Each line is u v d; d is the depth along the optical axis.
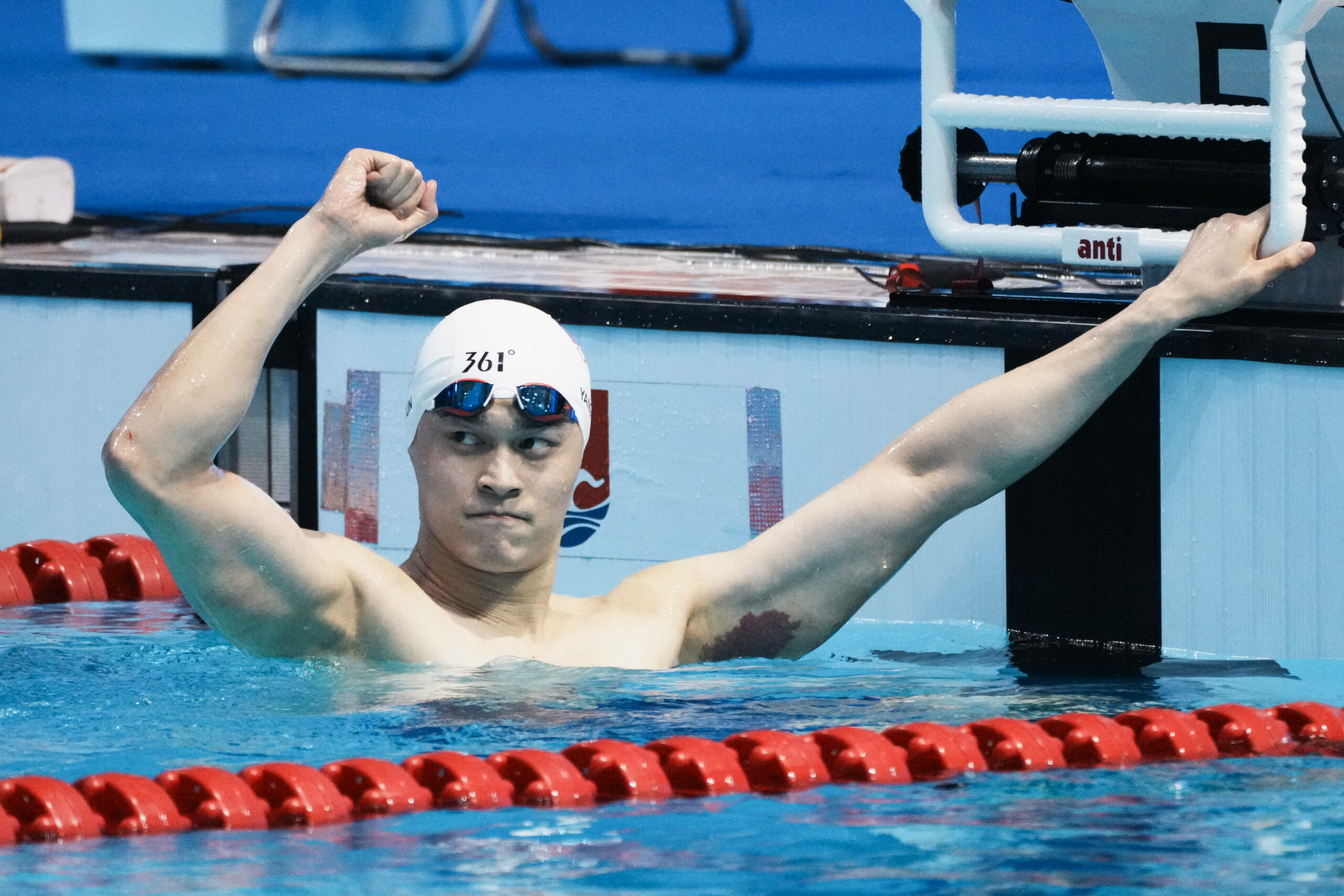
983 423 11.14
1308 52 12.19
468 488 10.48
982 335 13.27
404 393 14.49
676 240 22.53
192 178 29.97
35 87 39.78
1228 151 12.64
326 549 10.59
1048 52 36.09
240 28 42.62
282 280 9.97
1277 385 12.31
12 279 15.34
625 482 14.33
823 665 11.72
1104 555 13.06
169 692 10.26
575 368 10.63
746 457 14.05
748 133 34.62
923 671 11.66
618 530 14.39
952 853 7.66
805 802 8.41
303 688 10.26
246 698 10.09
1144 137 12.99
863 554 11.30
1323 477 12.24
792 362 13.84
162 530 9.80
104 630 12.37
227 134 34.88
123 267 15.50
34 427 15.50
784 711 10.21
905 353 13.53
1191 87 13.16
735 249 18.67
